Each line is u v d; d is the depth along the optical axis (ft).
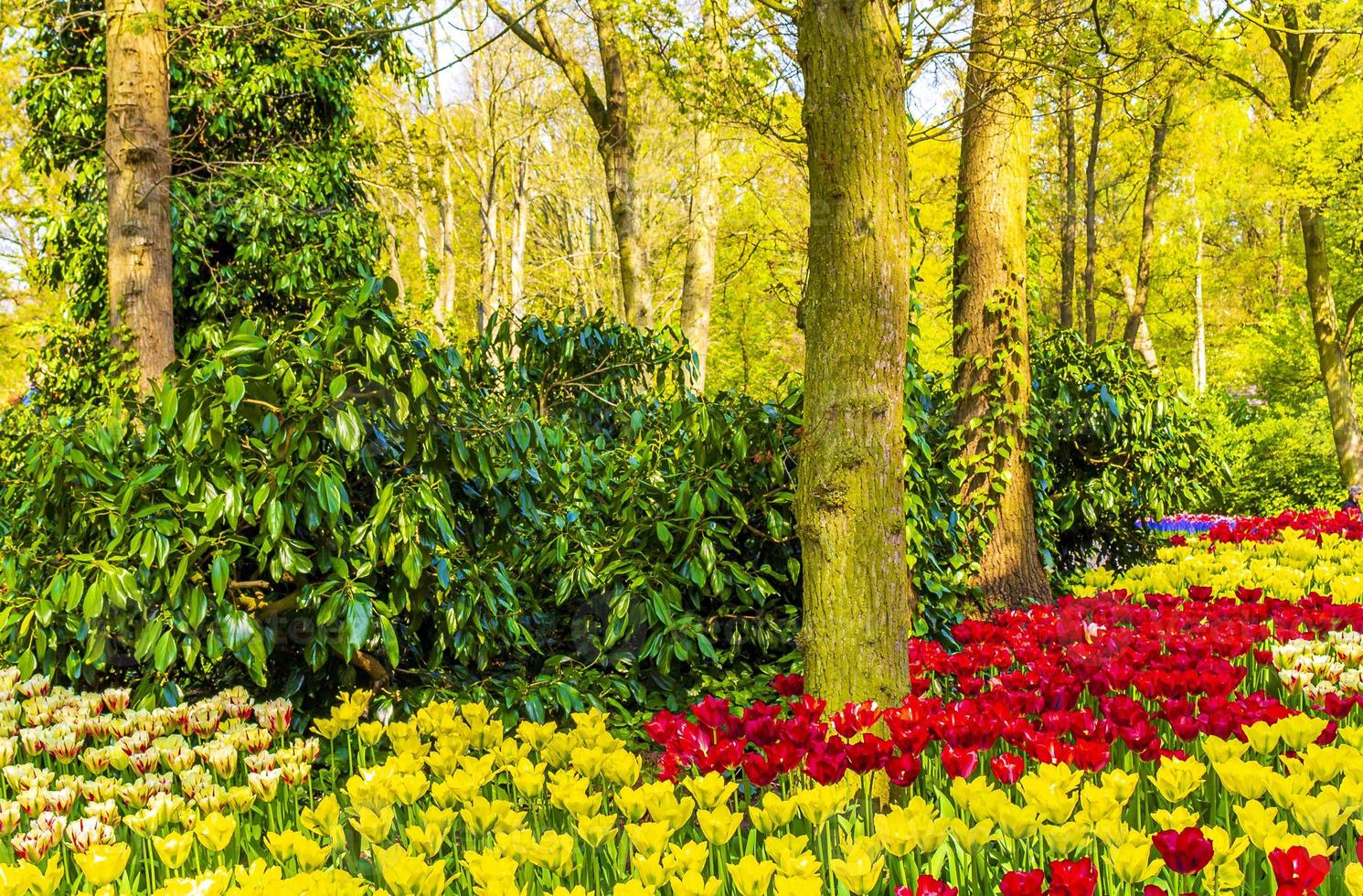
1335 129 44.98
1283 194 47.24
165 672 13.32
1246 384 99.09
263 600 13.83
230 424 12.26
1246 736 9.37
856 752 8.85
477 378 18.04
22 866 7.07
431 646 14.01
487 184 73.00
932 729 9.95
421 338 13.39
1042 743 9.25
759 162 37.01
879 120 10.93
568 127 83.30
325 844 8.93
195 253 32.96
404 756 9.37
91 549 13.16
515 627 14.24
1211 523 49.73
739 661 15.97
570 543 16.03
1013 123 22.29
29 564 13.15
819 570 11.14
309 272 32.09
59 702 12.47
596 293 92.27
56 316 32.37
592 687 14.39
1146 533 26.66
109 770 11.11
